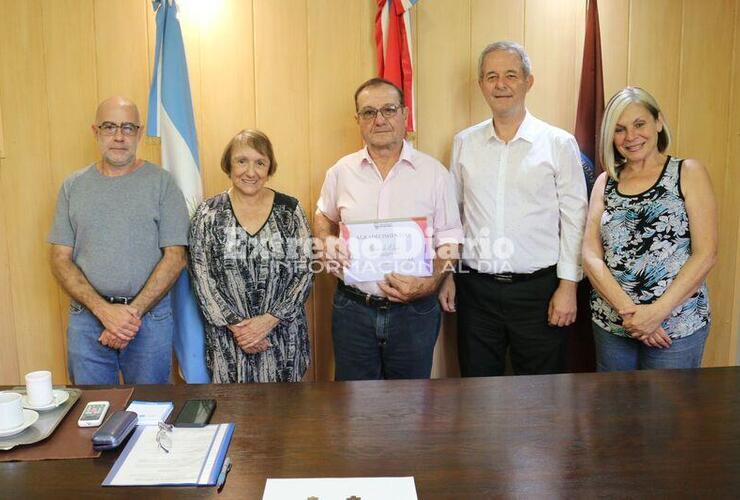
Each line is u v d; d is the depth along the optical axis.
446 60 2.52
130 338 2.06
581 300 2.44
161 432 1.25
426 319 2.19
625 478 1.09
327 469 1.13
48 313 2.61
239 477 1.11
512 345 2.32
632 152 1.98
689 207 1.93
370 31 2.49
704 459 1.15
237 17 2.47
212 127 2.52
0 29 2.44
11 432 1.24
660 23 2.50
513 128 2.23
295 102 2.52
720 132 2.57
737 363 2.70
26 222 2.54
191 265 2.17
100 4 2.44
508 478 1.09
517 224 2.20
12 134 2.49
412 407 1.40
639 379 1.54
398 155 2.18
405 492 1.05
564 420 1.32
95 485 1.09
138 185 2.14
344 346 2.23
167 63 2.28
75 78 2.47
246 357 2.16
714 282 2.66
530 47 2.51
